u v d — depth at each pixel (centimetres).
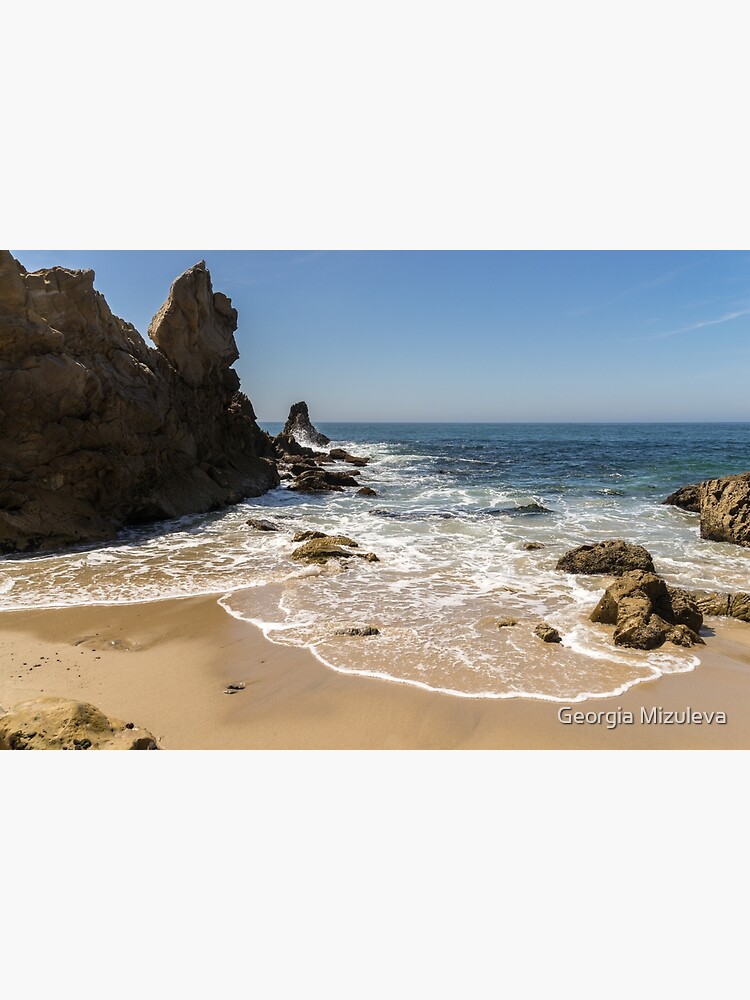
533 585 1031
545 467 3466
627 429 13762
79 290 1454
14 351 1296
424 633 788
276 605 919
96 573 1105
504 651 723
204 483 1925
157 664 706
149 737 496
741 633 809
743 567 1178
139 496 1586
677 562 1218
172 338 1962
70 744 456
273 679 659
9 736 463
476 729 547
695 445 5478
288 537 1442
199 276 2059
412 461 4109
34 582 1045
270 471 2559
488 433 11081
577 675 655
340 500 2167
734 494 1442
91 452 1425
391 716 572
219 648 751
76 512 1384
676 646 739
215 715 580
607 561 1106
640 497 2155
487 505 1997
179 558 1227
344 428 16512
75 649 754
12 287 1273
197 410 2062
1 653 740
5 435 1286
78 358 1439
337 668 680
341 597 957
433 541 1410
